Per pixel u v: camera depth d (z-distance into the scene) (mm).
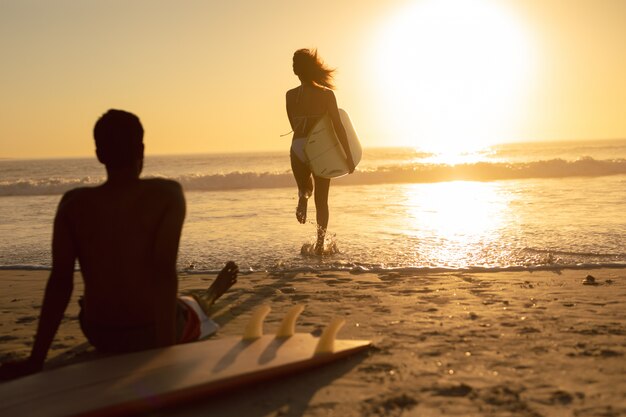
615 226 7809
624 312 3779
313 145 6277
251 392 2533
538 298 4227
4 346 3377
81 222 2771
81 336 3553
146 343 2881
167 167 46219
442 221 8938
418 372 2734
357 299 4316
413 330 3445
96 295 2816
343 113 6762
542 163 19297
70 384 2357
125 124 2762
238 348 2801
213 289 3660
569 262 5641
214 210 11281
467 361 2879
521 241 6891
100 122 2775
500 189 14656
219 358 2652
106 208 2768
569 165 19234
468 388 2529
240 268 5793
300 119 6348
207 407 2395
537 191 13703
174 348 2758
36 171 48844
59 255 2758
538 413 2268
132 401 2195
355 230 8195
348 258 6180
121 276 2785
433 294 4422
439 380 2631
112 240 2766
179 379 2393
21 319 4008
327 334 2861
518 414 2264
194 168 43625
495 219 8961
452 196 13211
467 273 5273
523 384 2566
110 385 2338
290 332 3014
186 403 2426
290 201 12867
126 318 2822
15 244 7863
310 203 12289
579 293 4367
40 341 2727
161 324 2756
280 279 5195
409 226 8469
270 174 17812
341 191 15344
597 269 5332
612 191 13031
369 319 3729
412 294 4438
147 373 2457
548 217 8984
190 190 16812
